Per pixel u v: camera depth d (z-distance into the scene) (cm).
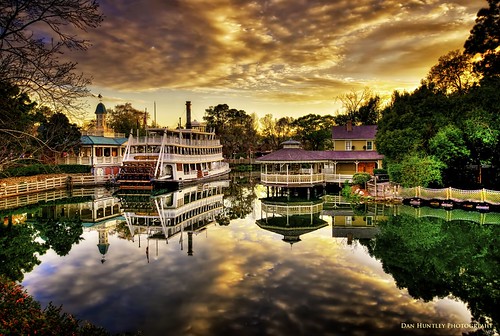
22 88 1144
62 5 1081
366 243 1977
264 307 1170
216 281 1418
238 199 4038
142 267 1609
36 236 2270
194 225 2614
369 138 4797
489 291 1297
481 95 3067
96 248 1961
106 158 5584
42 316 923
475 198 2811
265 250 1869
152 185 4747
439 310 1149
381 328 1030
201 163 5981
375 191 3322
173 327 1045
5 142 1251
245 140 11150
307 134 8869
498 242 1969
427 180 3103
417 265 1597
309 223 2556
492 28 3844
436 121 3312
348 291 1302
